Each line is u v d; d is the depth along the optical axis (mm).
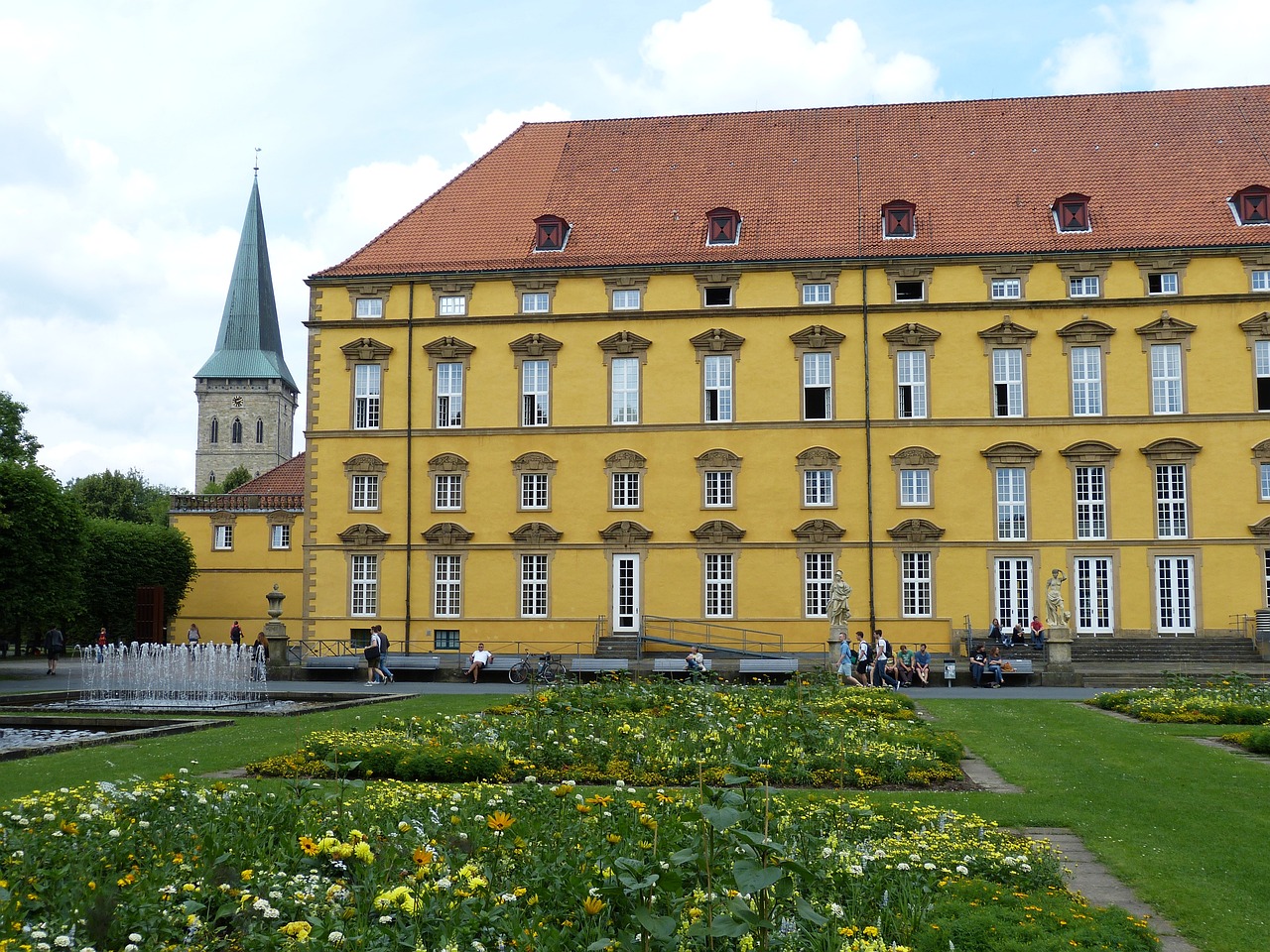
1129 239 55219
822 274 56625
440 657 53312
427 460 58156
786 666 50969
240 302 153875
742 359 56906
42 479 61750
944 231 57125
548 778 20922
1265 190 55188
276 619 53719
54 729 30422
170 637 80500
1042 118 62562
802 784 20844
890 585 55094
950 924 10117
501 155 65438
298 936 8570
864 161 61688
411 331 58781
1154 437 54312
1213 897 13438
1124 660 51781
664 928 7930
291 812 12445
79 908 9172
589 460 57375
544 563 57406
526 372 58281
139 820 12234
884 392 55938
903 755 22438
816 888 11039
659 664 51875
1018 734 28578
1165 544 53844
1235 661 51031
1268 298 53781
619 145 65062
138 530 80438
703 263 56969
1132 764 23656
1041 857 13297
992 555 54781
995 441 55188
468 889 9633
